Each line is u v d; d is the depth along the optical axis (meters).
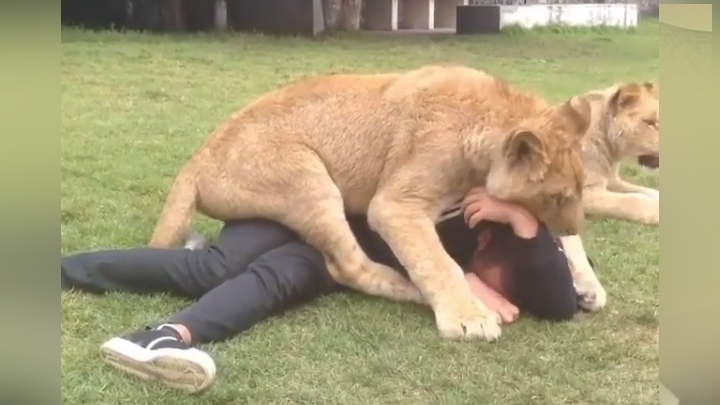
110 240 2.77
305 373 2.22
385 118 2.67
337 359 2.28
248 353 2.29
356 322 2.46
